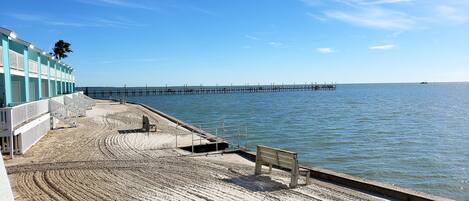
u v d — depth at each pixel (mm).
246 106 69625
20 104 16250
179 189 9320
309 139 27391
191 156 13992
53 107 22125
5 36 16375
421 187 15500
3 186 4066
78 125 23688
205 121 40844
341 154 21812
